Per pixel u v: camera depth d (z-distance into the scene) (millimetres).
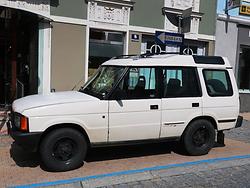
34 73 10617
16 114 5723
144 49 12461
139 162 6453
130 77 6238
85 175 5648
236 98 7270
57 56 10719
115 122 6051
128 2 11680
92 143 5977
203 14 13320
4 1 9805
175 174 5793
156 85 6461
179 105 6602
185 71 6785
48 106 5617
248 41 14688
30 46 10688
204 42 13680
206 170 6066
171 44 9547
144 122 6293
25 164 6152
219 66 7160
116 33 11883
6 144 7387
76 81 11086
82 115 5793
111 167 6113
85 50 11133
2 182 5262
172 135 6645
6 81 11195
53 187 5094
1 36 10922
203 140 7020
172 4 12641
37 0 10203
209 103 6922
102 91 6188
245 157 7008
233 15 14117
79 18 10922
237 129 10367
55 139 5676
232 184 5395
